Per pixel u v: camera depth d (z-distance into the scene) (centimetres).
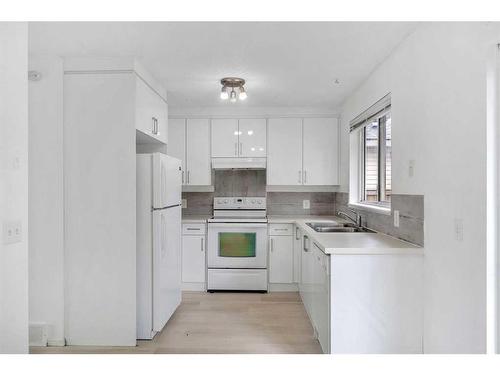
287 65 298
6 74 154
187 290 438
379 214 304
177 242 351
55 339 281
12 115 158
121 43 253
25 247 166
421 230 224
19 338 162
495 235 162
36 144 279
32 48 262
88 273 282
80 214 282
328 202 491
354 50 264
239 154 459
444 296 197
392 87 269
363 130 397
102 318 281
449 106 191
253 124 459
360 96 358
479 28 166
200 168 461
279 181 460
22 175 164
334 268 225
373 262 224
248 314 353
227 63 293
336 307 225
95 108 280
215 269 432
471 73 172
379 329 225
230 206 488
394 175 267
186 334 305
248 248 432
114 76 279
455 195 186
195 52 269
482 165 164
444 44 195
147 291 293
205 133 461
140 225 293
